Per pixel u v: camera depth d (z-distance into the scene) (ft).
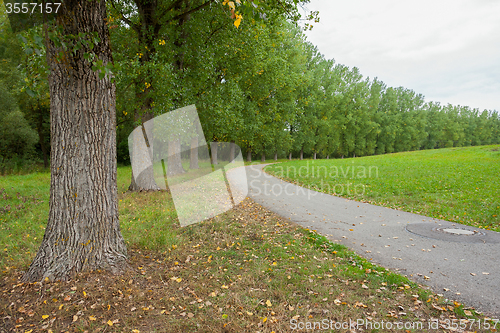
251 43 44.45
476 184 40.22
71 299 11.41
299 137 145.38
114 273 13.35
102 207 13.80
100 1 13.20
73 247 13.02
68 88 12.80
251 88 68.95
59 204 13.05
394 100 217.15
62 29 11.86
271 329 9.87
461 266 14.83
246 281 13.35
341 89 167.73
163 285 13.00
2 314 10.55
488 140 309.22
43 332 9.70
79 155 13.12
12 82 69.51
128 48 36.19
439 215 25.90
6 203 30.22
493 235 19.72
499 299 11.53
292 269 14.65
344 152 182.39
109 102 14.08
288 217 26.32
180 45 40.63
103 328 9.92
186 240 19.07
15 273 13.67
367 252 17.33
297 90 124.47
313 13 31.76
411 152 145.28
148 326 10.09
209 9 39.22
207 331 9.79
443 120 262.26
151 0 34.91
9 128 71.00
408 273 14.26
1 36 10.91
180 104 34.91
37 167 82.28
